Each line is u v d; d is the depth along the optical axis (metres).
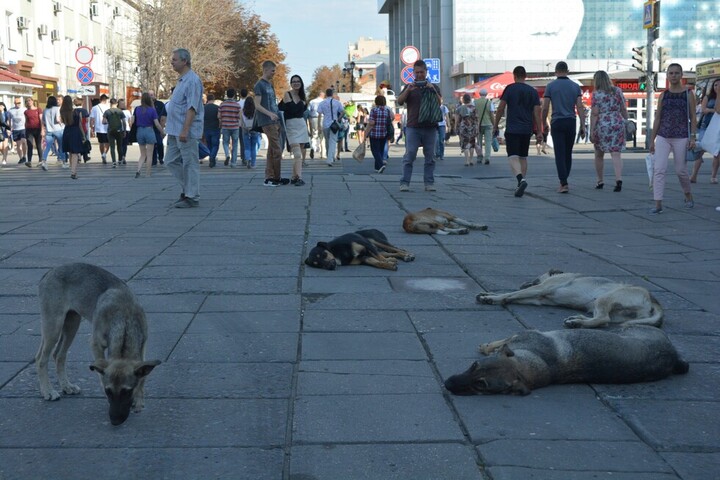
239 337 5.75
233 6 67.00
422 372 5.06
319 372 5.06
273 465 3.83
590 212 12.34
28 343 5.65
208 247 8.96
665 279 7.68
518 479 3.67
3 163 24.03
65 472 3.78
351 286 7.21
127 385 4.16
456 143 40.97
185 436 4.16
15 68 38.72
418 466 3.81
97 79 55.56
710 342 5.74
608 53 68.81
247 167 21.28
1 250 8.80
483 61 66.44
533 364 4.74
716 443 4.08
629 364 4.85
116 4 60.91
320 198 13.36
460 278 7.57
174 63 11.96
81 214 11.66
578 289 6.33
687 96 12.06
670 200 13.50
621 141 14.53
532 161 23.47
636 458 3.91
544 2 68.38
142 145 18.34
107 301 4.41
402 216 11.38
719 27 69.06
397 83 99.25
